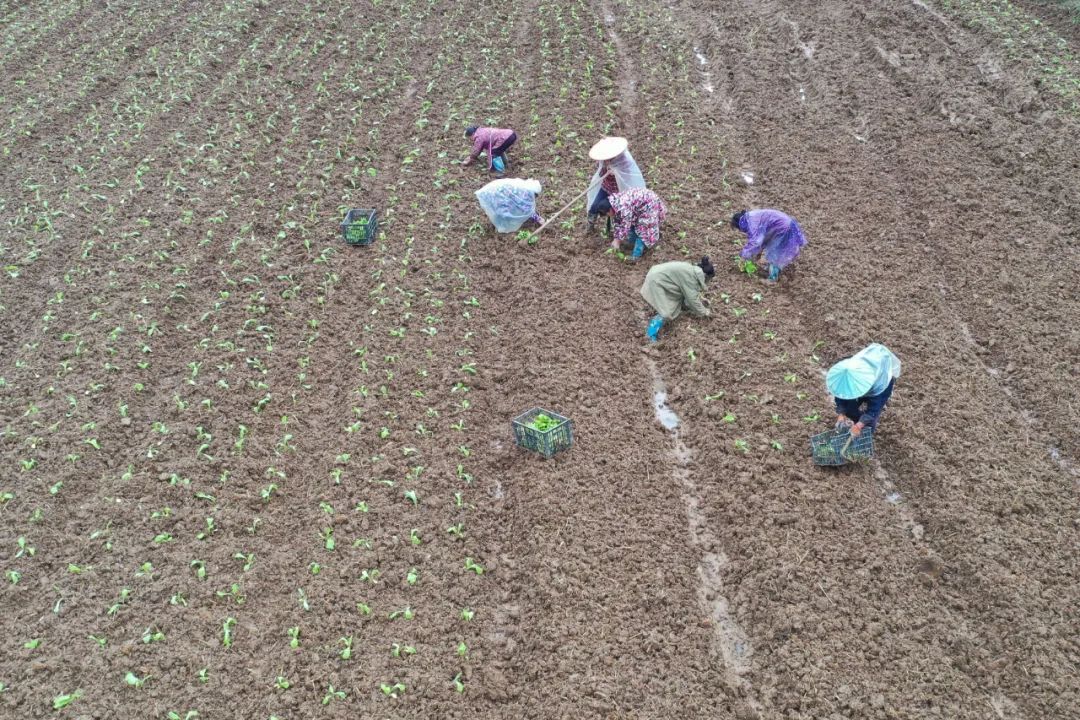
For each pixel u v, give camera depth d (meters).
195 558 8.31
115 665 7.36
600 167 12.48
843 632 7.54
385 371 10.59
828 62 17.44
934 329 10.90
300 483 9.16
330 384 10.42
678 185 13.91
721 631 7.77
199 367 10.61
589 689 7.16
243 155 14.78
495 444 9.69
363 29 19.66
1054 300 11.21
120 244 12.68
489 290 12.02
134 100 16.53
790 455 9.28
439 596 8.02
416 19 20.11
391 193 13.95
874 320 11.03
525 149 15.00
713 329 11.12
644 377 10.52
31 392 10.24
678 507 8.85
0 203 13.62
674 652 7.50
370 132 15.43
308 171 14.46
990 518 8.38
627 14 20.22
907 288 11.59
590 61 17.69
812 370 10.44
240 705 7.09
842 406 8.99
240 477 9.17
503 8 20.58
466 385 10.47
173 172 14.28
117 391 10.23
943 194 13.30
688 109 16.20
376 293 11.79
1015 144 14.14
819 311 11.26
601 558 8.27
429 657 7.50
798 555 8.19
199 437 9.59
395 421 9.91
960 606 7.71
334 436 9.70
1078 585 7.73
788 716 6.95
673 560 8.27
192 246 12.70
